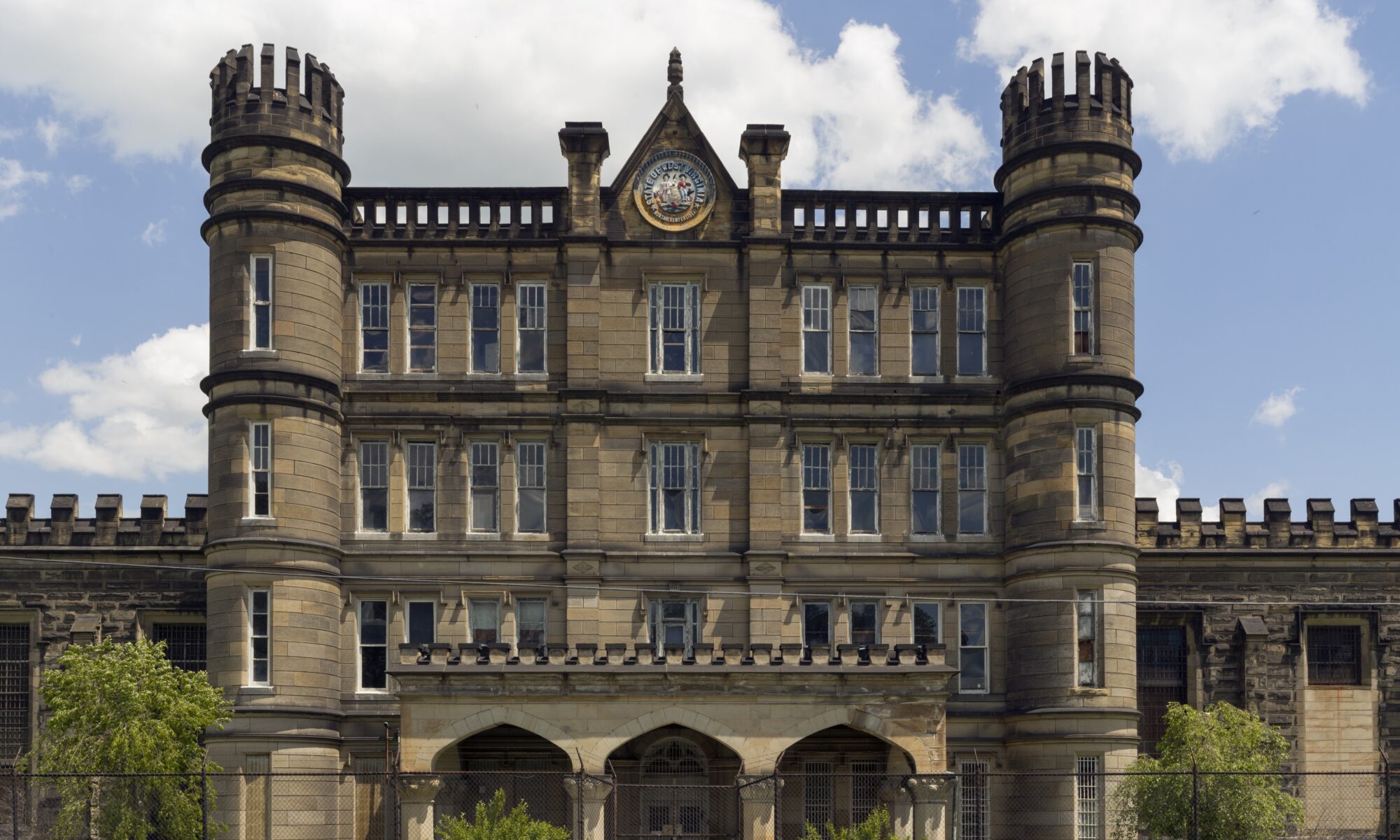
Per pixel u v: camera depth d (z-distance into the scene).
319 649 42.28
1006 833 43.00
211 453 42.84
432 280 45.75
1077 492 43.09
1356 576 47.81
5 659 46.59
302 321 43.12
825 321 46.00
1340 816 46.69
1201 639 47.28
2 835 43.78
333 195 44.47
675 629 44.38
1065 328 43.62
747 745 37.94
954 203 46.59
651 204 46.00
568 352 45.03
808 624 44.69
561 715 38.00
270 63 43.81
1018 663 43.22
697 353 45.59
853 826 39.47
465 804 41.59
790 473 44.97
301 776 34.91
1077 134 44.12
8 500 47.06
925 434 45.34
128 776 32.69
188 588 46.78
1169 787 38.50
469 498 44.72
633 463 44.81
